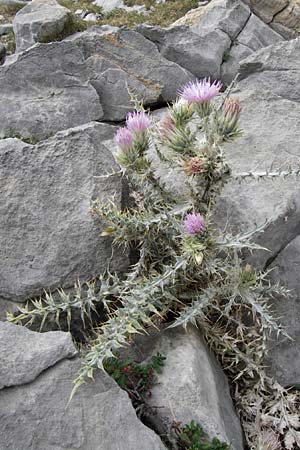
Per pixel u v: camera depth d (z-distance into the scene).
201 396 0.63
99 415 0.56
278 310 0.80
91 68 1.21
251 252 0.73
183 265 0.67
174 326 0.66
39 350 0.58
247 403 0.73
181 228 0.68
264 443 0.65
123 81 1.23
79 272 0.74
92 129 0.93
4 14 2.28
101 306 0.74
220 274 0.71
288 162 0.89
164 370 0.65
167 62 1.29
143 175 0.71
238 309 0.73
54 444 0.54
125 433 0.55
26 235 0.75
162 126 0.69
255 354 0.74
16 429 0.53
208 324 0.73
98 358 0.58
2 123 1.14
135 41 1.28
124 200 0.81
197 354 0.68
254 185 0.85
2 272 0.73
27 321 0.71
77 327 0.73
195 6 2.14
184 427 0.61
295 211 0.83
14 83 1.16
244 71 1.16
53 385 0.57
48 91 1.17
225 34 1.60
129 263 0.76
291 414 0.72
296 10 1.83
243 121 0.96
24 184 0.77
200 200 0.72
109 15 2.16
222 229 0.81
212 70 1.49
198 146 0.69
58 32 1.64
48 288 0.73
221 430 0.61
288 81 1.12
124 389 0.63
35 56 1.17
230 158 0.90
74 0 2.35
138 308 0.64
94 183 0.78
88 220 0.75
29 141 1.13
